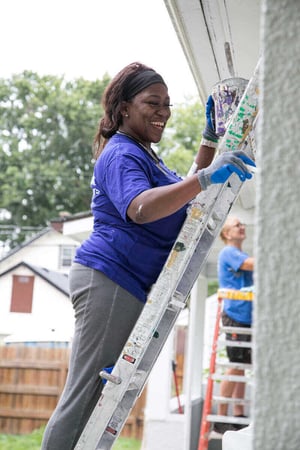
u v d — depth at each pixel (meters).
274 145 1.15
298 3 1.17
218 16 3.24
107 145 2.51
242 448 2.81
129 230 2.46
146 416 8.80
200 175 2.15
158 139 2.62
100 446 2.28
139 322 2.30
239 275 6.40
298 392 1.09
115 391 2.27
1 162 31.72
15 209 30.78
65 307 18.34
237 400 6.27
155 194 2.18
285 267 1.12
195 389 8.34
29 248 24.16
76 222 8.58
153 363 2.31
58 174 31.14
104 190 2.44
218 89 2.53
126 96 2.59
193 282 2.37
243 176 2.17
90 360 2.39
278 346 1.10
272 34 1.18
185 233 2.33
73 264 2.52
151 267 2.49
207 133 2.71
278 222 1.13
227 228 6.44
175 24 3.40
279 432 1.08
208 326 13.33
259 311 1.12
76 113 32.03
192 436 7.95
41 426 12.32
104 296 2.42
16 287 18.42
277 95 1.16
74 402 2.37
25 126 32.19
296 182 1.13
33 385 12.40
